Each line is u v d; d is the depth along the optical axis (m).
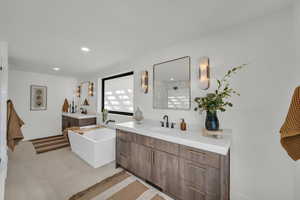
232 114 1.58
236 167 1.55
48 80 4.39
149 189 1.77
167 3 1.21
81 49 2.28
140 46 2.18
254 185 1.44
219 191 1.24
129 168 2.11
